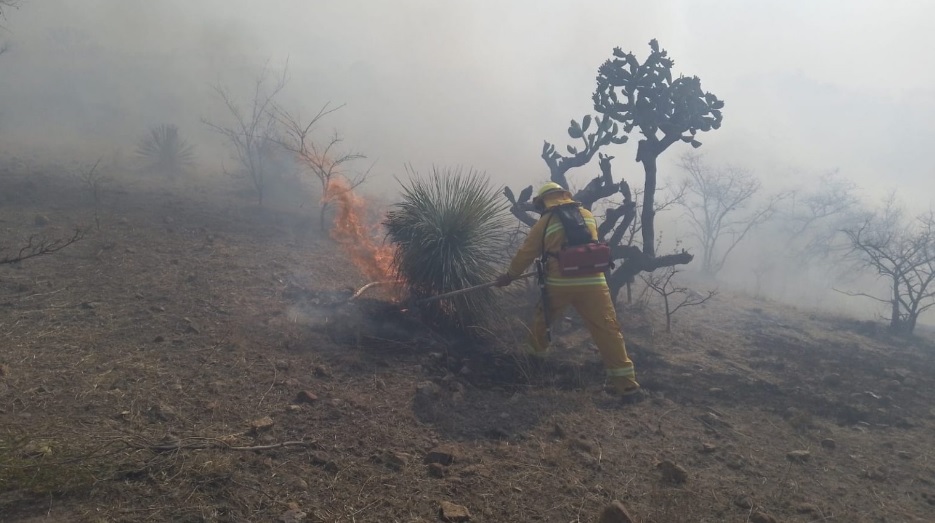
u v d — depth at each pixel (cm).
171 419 357
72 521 264
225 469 310
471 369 499
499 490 327
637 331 652
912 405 511
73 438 322
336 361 470
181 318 512
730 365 573
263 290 606
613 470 362
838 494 359
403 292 600
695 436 421
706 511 327
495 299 572
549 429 409
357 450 351
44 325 473
